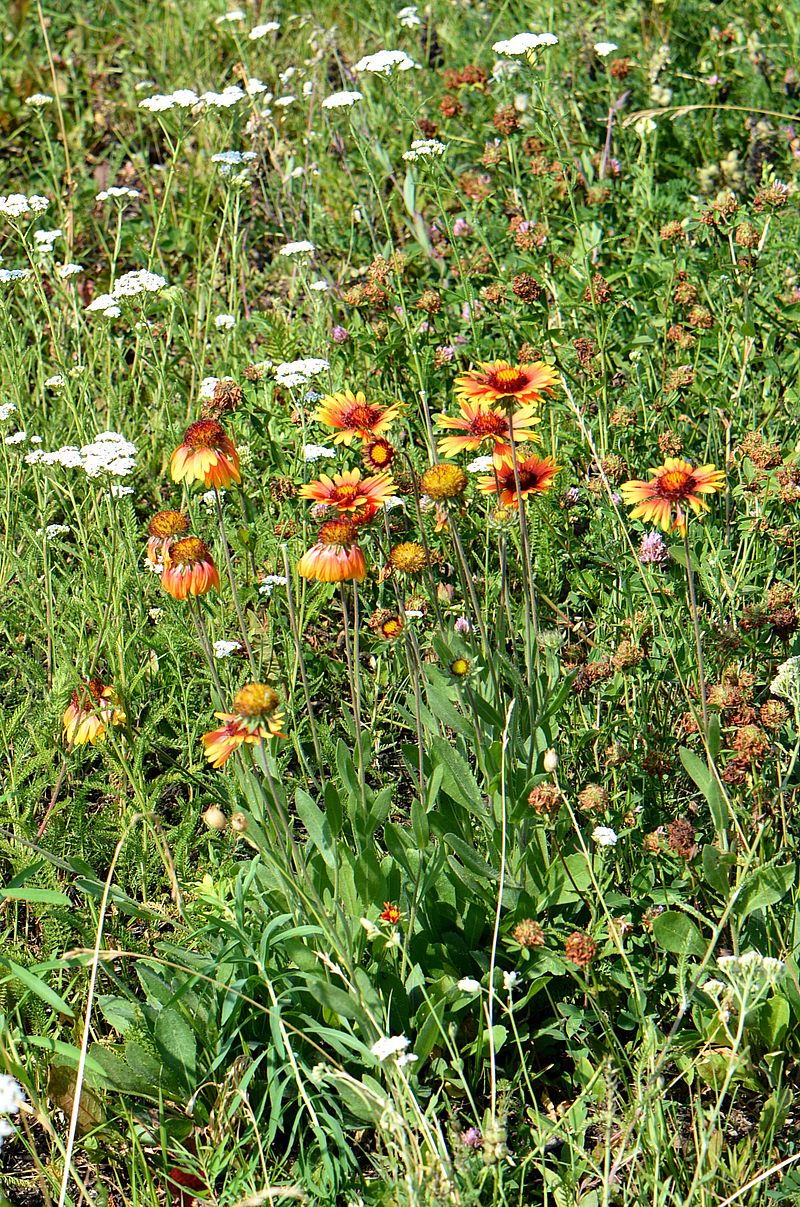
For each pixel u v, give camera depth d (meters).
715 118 7.34
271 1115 2.94
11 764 3.77
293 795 3.93
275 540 4.53
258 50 8.88
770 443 4.29
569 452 4.77
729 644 3.54
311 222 6.89
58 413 5.51
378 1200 2.78
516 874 3.27
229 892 3.36
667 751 3.69
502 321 5.04
